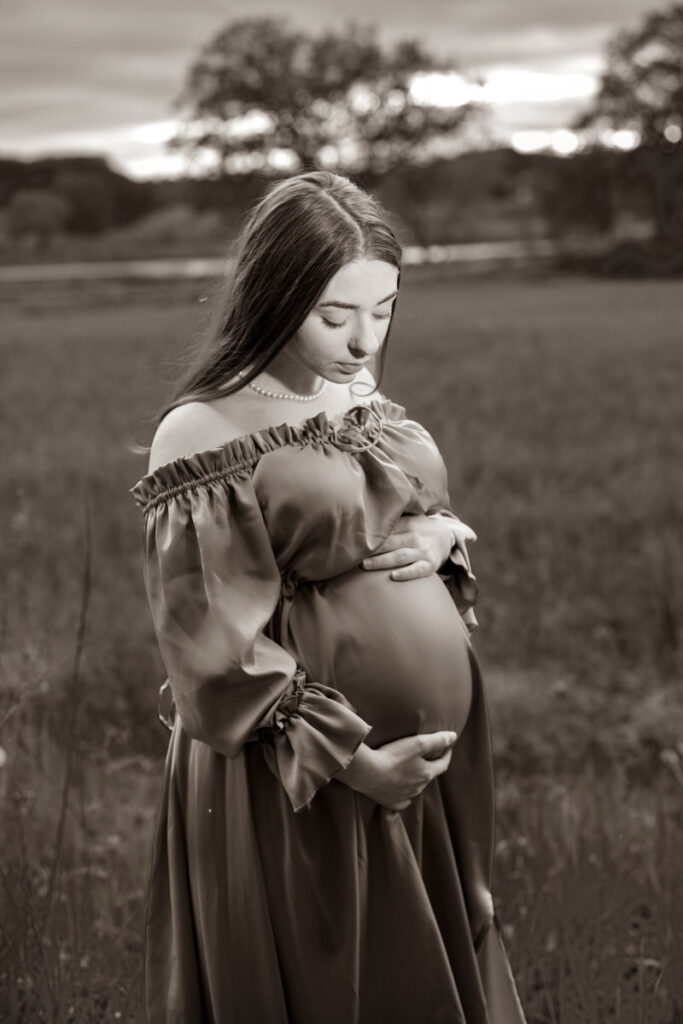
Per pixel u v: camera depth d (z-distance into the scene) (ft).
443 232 297.33
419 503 7.24
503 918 10.32
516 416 49.80
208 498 6.57
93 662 16.99
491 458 38.83
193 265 312.91
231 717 6.44
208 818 6.92
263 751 6.71
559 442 42.63
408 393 58.29
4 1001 8.71
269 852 6.81
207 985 7.11
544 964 9.86
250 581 6.57
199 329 7.23
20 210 367.04
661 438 42.32
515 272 243.60
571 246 268.00
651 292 173.37
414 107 268.62
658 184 266.77
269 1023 6.86
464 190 289.94
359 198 6.72
